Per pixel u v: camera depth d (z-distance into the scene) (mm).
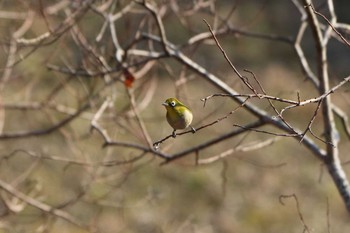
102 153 14438
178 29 21375
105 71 8883
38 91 17109
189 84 19438
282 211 16328
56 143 16516
